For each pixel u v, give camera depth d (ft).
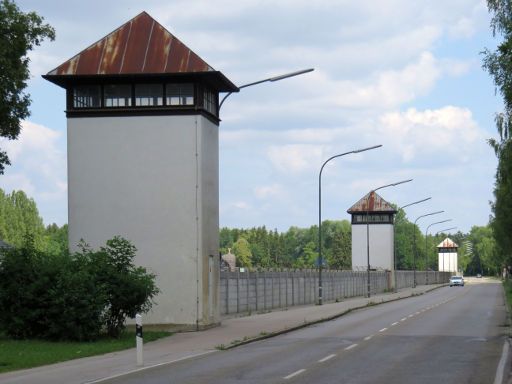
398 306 179.93
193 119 103.91
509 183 139.03
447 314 141.79
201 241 103.40
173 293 103.19
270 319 126.52
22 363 65.31
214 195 110.01
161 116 104.42
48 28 102.73
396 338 89.71
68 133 105.70
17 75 98.99
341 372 57.88
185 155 104.01
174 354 73.36
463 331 99.91
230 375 56.39
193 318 102.68
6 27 98.32
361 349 76.64
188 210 103.65
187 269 103.24
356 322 122.31
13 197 363.56
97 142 105.29
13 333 86.74
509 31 64.75
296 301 182.29
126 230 104.42
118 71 102.58
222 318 129.49
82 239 94.63
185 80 103.76
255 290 151.64
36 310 85.10
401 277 365.81
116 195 104.88
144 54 103.91
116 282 87.61
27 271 86.74
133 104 104.94
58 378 56.08
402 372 57.77
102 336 89.76
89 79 103.65
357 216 370.32
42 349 76.74
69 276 84.48
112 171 105.09
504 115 128.47
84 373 58.95
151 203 104.27
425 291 314.14
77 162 105.50
